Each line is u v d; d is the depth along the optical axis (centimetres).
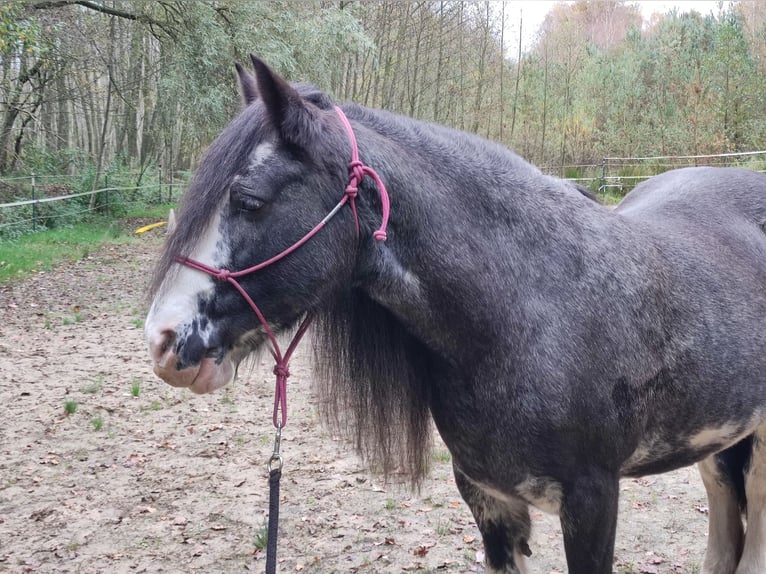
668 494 443
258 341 205
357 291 221
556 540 396
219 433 549
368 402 231
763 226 302
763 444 290
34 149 2075
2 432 549
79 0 1741
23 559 375
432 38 2608
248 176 191
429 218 211
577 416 217
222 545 390
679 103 2141
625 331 228
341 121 209
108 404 611
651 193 323
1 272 1169
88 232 1742
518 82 2664
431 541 389
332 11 1942
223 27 1809
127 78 2330
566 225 231
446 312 213
